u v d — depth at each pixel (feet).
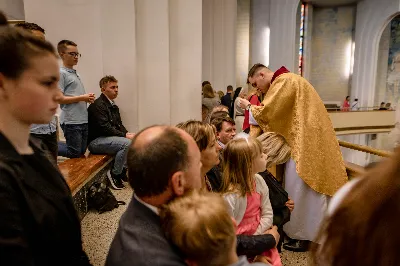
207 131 4.78
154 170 2.70
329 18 50.55
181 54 16.02
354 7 49.39
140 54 15.40
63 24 14.84
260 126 8.98
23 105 2.49
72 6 14.74
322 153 8.38
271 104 8.53
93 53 15.06
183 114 16.38
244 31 44.19
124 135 13.03
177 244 2.53
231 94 27.27
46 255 2.53
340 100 51.90
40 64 2.50
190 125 4.86
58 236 2.62
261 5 43.16
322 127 8.45
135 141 2.88
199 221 2.48
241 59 44.73
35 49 2.49
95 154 12.69
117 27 14.83
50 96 2.60
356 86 49.19
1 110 2.49
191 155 2.87
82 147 12.19
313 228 8.33
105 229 9.06
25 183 2.42
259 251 5.01
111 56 15.01
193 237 2.45
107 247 8.09
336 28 50.52
